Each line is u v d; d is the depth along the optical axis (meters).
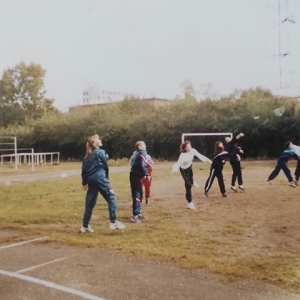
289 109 31.27
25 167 28.83
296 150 14.09
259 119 31.61
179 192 12.83
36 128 43.53
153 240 6.85
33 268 5.44
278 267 5.37
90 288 4.71
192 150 9.89
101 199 11.48
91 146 7.57
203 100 35.16
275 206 9.97
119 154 38.16
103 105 43.66
